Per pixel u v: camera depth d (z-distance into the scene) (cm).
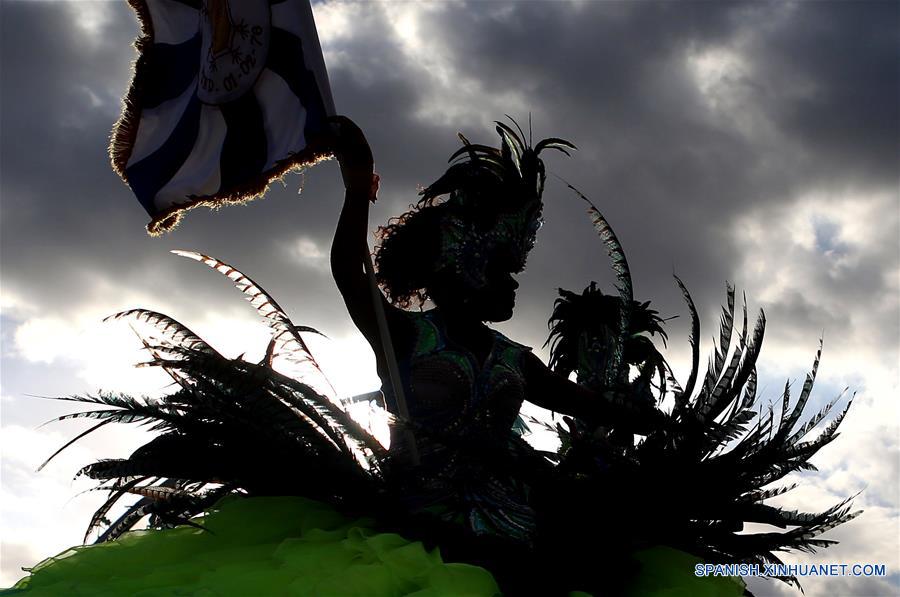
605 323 382
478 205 314
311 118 344
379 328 294
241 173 355
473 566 244
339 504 273
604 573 277
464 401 294
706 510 294
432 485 284
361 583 231
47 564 254
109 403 258
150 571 254
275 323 275
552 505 285
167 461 269
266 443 271
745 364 306
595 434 343
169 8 388
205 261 280
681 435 293
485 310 311
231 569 240
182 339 269
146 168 375
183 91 378
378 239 335
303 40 353
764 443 297
